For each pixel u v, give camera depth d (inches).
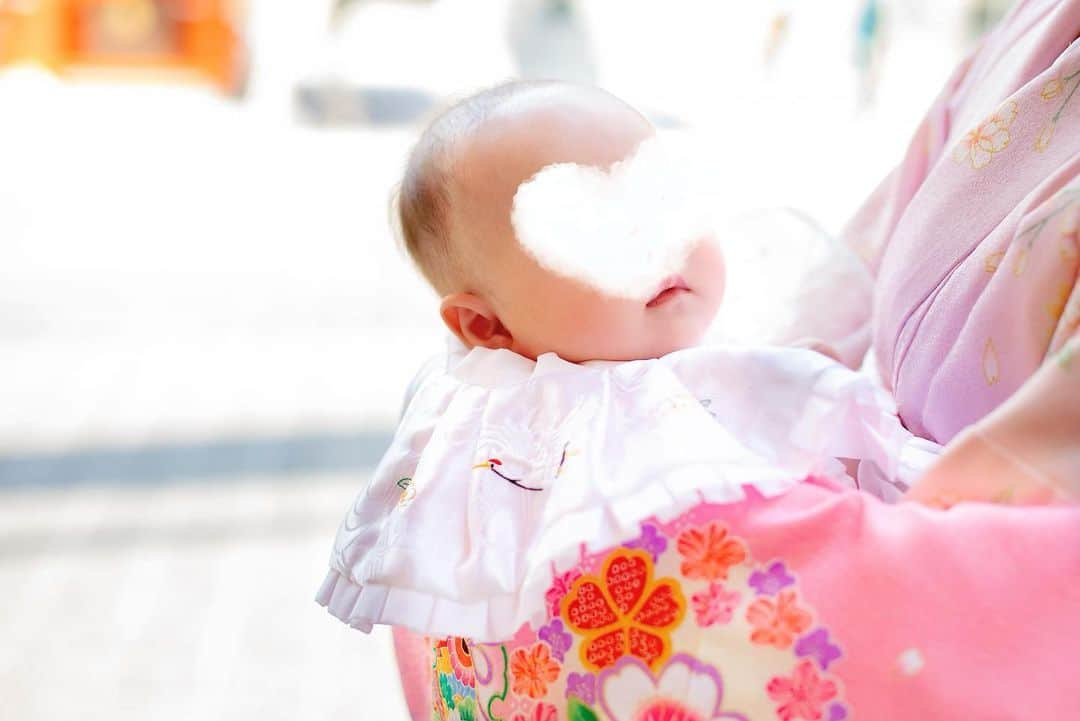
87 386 135.6
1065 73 29.5
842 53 261.0
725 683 25.8
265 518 104.2
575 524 26.6
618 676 27.0
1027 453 24.8
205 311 163.2
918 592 24.6
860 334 35.5
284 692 81.4
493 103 33.5
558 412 30.0
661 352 32.1
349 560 30.6
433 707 35.1
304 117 323.6
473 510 28.9
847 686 24.8
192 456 116.7
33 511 105.7
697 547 26.5
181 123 319.9
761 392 29.4
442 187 33.1
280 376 138.3
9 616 90.0
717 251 32.9
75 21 361.7
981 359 28.1
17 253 193.6
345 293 171.0
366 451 117.1
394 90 326.0
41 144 288.8
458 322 34.2
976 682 24.0
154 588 93.9
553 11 314.7
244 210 224.8
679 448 27.3
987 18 269.6
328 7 327.3
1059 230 26.1
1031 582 24.1
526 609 26.4
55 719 78.0
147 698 80.4
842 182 118.9
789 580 25.7
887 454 28.4
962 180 31.0
